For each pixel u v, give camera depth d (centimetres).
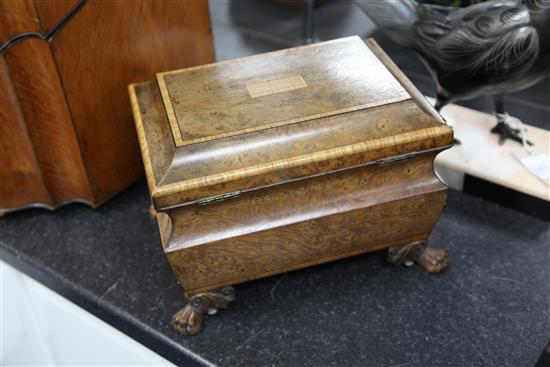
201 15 98
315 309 83
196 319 80
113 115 91
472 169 94
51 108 85
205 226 72
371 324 81
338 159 70
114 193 98
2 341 101
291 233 75
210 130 73
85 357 98
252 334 80
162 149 72
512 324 80
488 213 96
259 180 69
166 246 72
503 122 98
